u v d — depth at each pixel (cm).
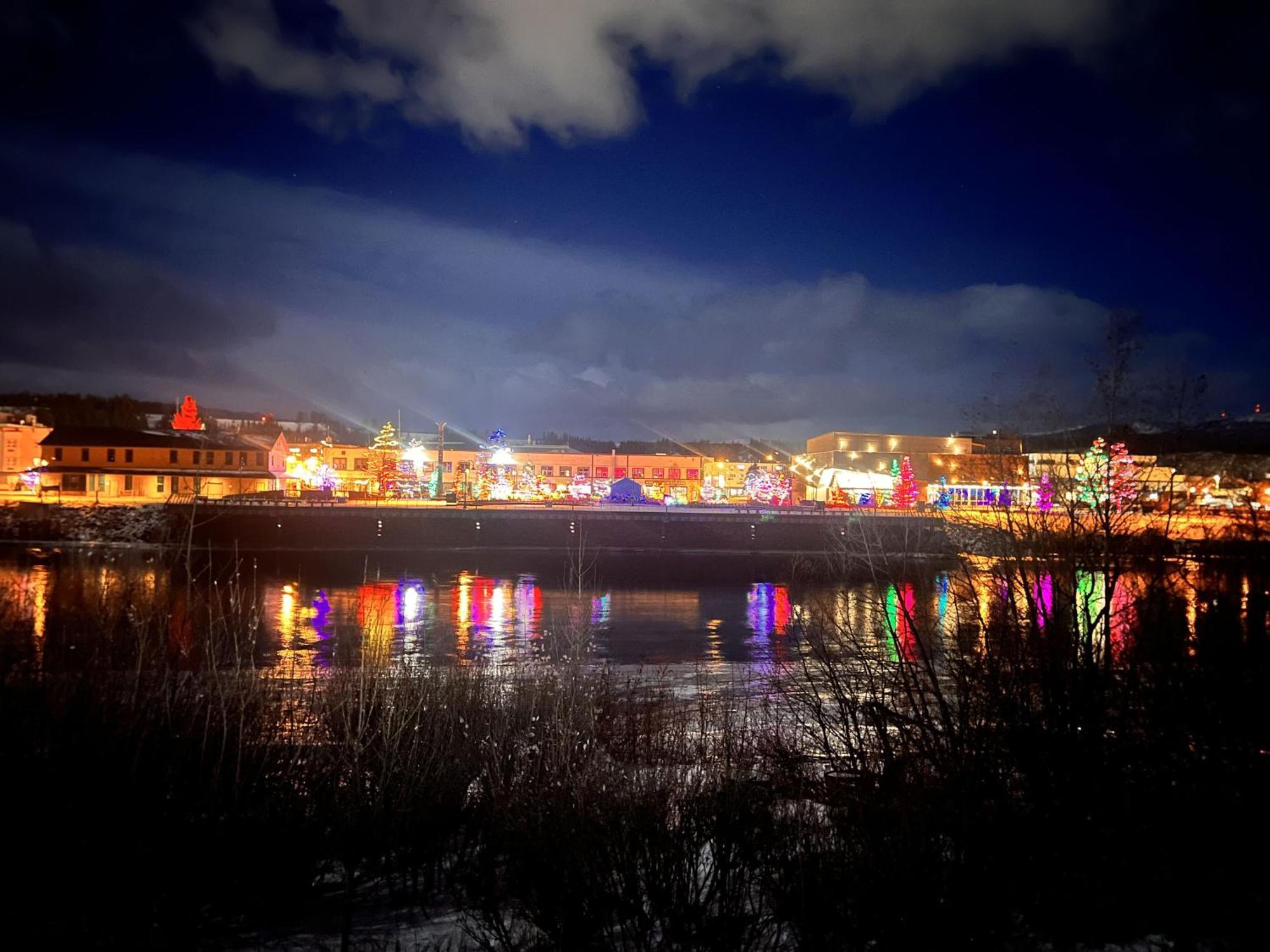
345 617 3891
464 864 875
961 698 851
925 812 719
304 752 946
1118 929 648
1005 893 673
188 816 835
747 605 4853
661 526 7756
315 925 776
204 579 2727
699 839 737
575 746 941
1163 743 784
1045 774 767
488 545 7606
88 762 852
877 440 10644
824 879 677
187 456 9388
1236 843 696
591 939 692
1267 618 821
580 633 1756
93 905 739
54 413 14600
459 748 995
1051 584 898
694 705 1389
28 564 5028
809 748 977
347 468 12225
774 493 10888
